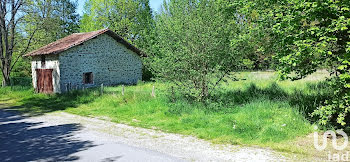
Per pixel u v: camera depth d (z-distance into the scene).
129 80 23.45
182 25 9.92
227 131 7.29
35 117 10.77
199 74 9.63
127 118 9.80
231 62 10.19
